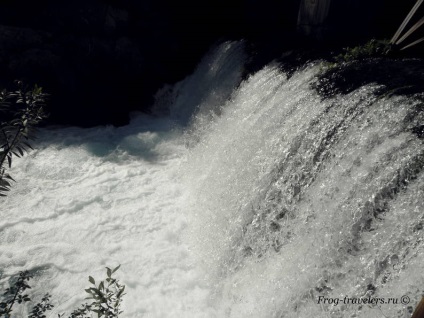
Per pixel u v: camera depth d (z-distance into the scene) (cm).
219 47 1198
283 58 866
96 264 582
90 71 1187
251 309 487
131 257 601
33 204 721
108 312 271
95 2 1217
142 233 659
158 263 589
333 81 618
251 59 975
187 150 978
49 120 1102
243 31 1259
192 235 657
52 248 612
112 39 1227
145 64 1273
